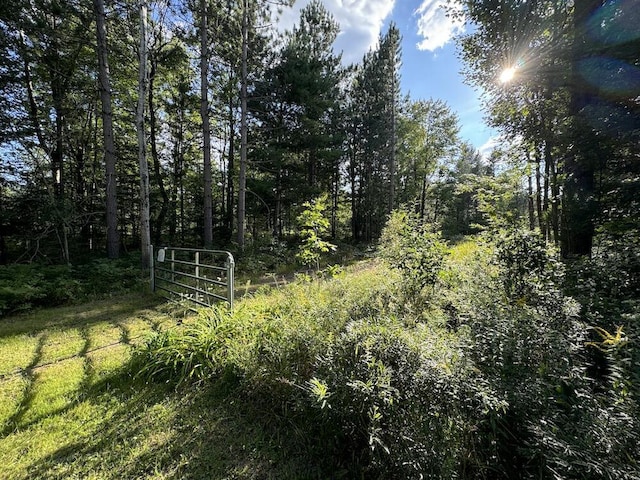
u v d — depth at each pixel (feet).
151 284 21.49
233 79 39.63
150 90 39.24
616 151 12.58
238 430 6.99
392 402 5.08
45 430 7.08
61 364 10.37
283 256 34.71
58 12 25.81
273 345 8.04
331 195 64.54
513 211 13.87
